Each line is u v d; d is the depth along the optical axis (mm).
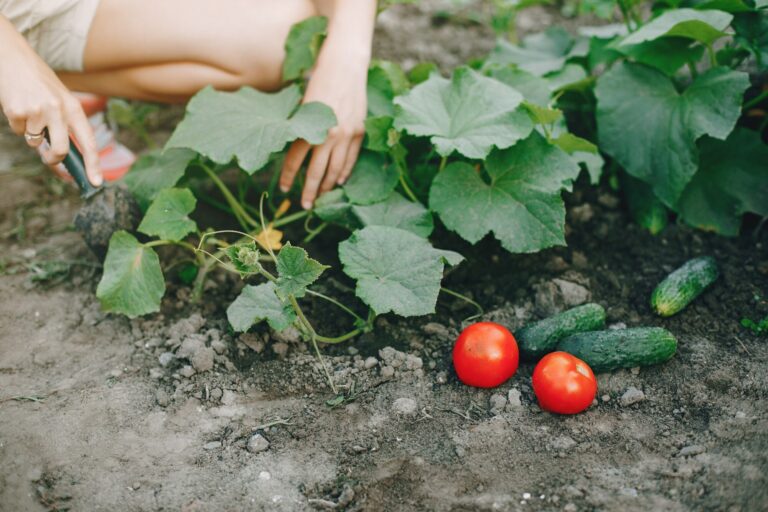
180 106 1654
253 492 1040
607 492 1021
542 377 1089
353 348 1196
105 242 1233
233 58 1296
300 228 1370
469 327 1135
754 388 1115
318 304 1250
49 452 1077
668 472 1032
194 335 1198
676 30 1234
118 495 1037
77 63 1305
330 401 1132
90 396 1141
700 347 1176
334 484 1047
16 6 1245
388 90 1294
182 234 1194
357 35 1246
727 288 1250
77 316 1255
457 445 1077
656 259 1306
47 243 1378
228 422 1113
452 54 1720
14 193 1467
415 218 1222
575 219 1364
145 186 1276
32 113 1142
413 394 1141
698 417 1096
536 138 1227
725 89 1237
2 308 1269
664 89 1292
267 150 1187
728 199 1307
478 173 1254
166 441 1092
